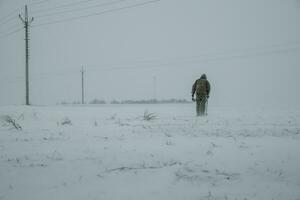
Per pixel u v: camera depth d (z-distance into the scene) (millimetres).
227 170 6629
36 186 5891
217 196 5438
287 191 5664
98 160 7434
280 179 6219
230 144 8922
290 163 7113
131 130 11867
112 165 7043
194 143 9102
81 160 7453
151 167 6812
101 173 6523
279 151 8070
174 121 15109
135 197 5398
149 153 8000
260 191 5652
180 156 7684
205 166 6855
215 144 8945
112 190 5684
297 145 8758
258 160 7305
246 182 6043
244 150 8180
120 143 9258
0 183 6047
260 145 8766
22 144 9305
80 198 5367
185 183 5965
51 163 7238
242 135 10500
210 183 5969
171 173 6422
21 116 17750
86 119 16391
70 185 5918
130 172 6527
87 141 9641
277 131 11359
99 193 5559
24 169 6824
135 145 8938
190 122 14547
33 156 7879
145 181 6074
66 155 7930
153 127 12734
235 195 5484
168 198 5363
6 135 11000
